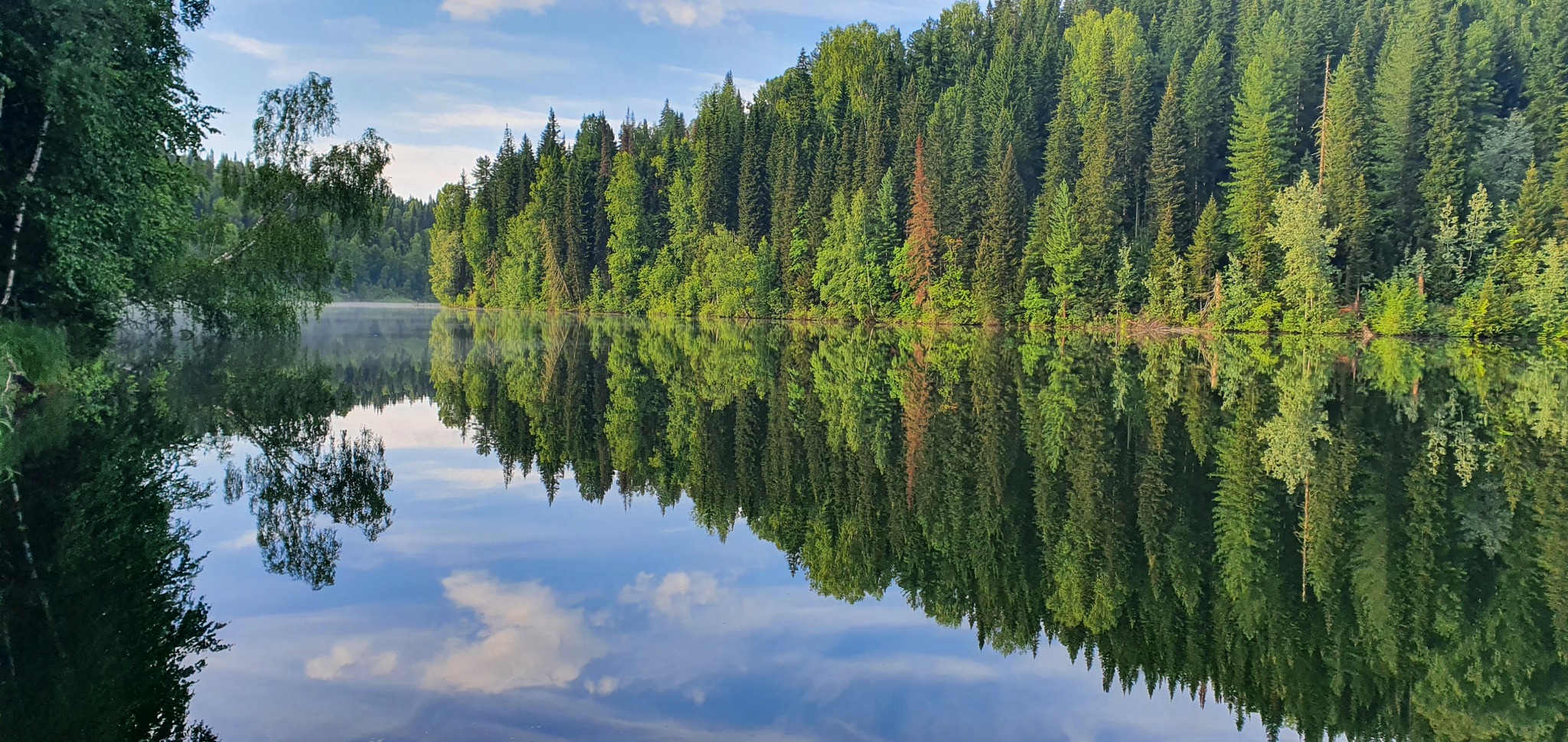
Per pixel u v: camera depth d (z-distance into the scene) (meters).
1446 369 29.56
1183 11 72.75
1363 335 43.50
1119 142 56.31
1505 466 14.28
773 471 14.32
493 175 101.12
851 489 13.10
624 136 99.62
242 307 28.55
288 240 29.64
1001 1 89.88
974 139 61.41
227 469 13.14
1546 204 41.06
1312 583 9.05
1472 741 5.93
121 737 5.07
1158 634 7.66
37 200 17.31
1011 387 25.19
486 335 50.84
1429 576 9.26
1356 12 62.66
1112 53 60.84
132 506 10.60
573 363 33.50
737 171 79.31
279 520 10.38
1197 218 52.47
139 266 23.05
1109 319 51.78
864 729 5.54
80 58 16.98
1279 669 7.02
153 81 19.94
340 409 20.39
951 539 10.45
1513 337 40.81
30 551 8.59
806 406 21.94
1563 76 45.91
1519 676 7.03
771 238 73.81
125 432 15.20
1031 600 8.38
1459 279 42.72
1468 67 45.97
